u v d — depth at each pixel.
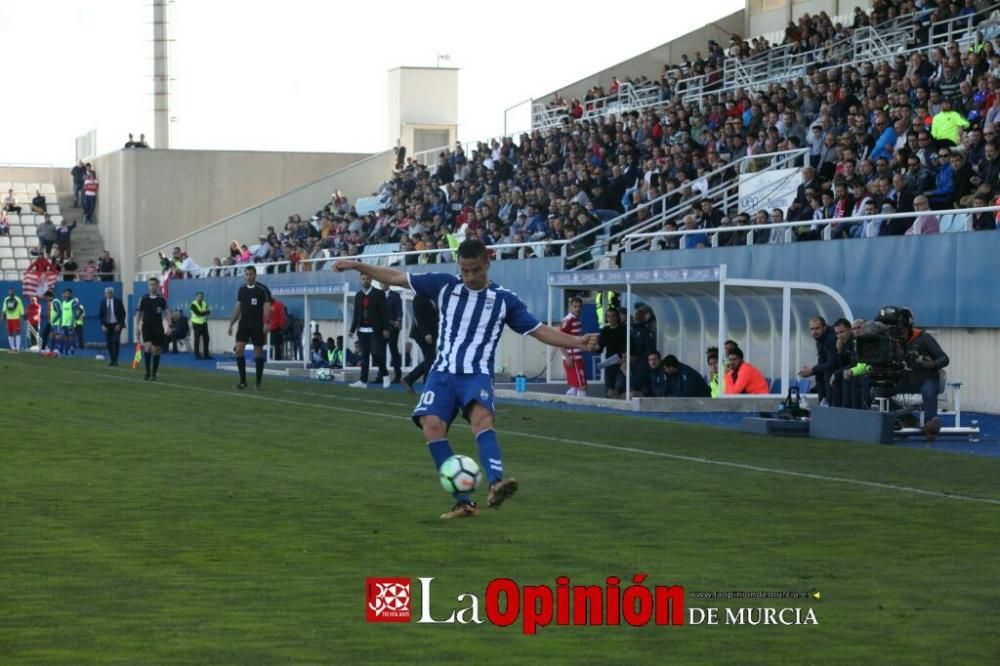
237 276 52.34
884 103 32.31
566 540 10.98
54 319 48.62
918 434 19.83
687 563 10.05
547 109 51.53
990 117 28.41
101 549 10.55
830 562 10.12
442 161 53.09
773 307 27.91
